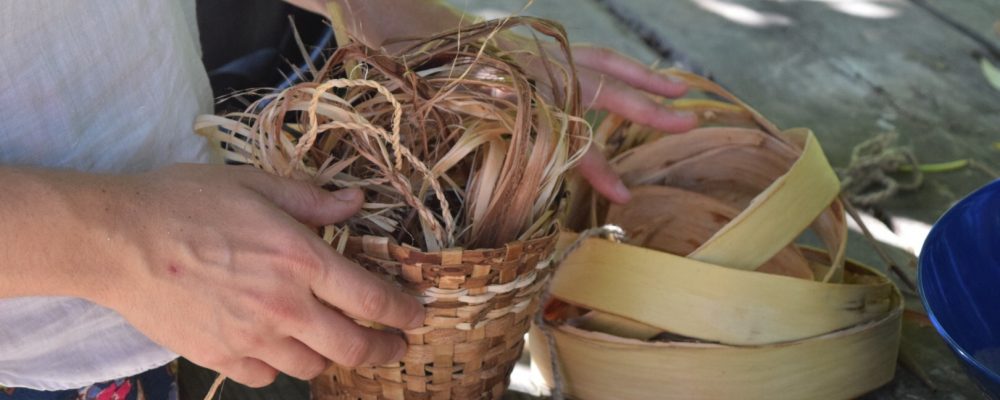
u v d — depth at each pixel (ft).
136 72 3.21
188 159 3.40
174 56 3.29
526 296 3.34
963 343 3.56
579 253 3.67
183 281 2.93
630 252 3.62
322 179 3.27
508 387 3.90
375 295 3.02
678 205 4.17
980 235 3.64
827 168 3.82
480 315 3.27
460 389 3.44
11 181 2.86
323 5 3.81
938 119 5.33
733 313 3.60
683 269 3.60
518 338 3.47
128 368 3.33
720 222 4.14
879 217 4.67
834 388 3.73
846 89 5.61
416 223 3.38
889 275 4.34
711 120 4.27
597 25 6.29
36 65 3.06
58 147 3.15
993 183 3.61
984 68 5.66
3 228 2.83
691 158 4.24
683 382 3.67
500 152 3.27
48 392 3.42
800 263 4.05
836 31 6.20
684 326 3.62
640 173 4.25
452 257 3.12
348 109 3.27
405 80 3.28
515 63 3.40
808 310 3.63
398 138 3.12
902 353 3.97
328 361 3.19
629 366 3.68
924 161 4.97
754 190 4.26
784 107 5.44
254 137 3.33
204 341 2.99
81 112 3.15
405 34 3.77
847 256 4.43
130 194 2.93
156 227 2.91
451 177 3.48
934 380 3.91
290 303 2.96
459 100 3.29
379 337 3.16
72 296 2.96
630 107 3.86
